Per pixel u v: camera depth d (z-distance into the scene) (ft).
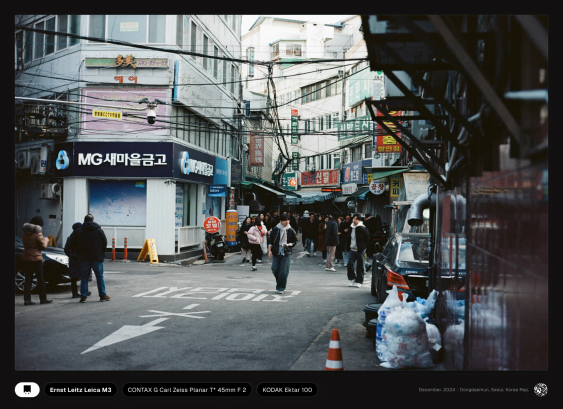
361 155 109.60
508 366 8.11
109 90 59.67
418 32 8.51
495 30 9.13
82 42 59.93
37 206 65.51
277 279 35.09
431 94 10.81
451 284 15.75
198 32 67.87
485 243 10.08
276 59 169.89
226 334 21.97
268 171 145.28
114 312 26.89
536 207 6.76
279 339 21.16
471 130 10.59
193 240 68.59
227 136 86.22
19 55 66.28
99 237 30.81
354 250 39.27
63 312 26.81
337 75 122.83
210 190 73.15
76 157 59.62
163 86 59.67
